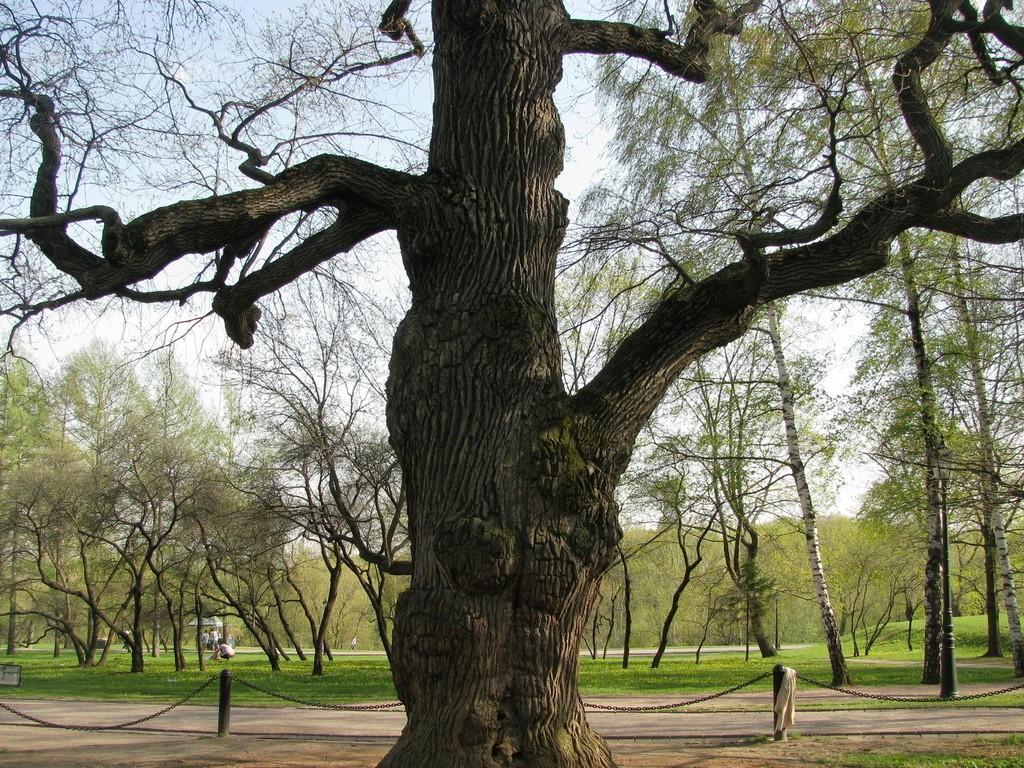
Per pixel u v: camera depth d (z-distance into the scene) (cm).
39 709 1620
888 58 723
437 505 605
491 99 670
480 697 565
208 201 611
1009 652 3198
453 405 616
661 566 4356
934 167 723
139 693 1997
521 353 624
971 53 843
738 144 954
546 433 599
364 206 700
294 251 698
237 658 4362
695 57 812
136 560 3559
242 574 3678
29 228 557
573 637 598
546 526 583
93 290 600
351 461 2275
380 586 2602
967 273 976
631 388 629
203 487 3000
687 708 1508
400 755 568
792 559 4062
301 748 1075
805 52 708
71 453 3145
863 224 697
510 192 663
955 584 4131
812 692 1812
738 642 6250
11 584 3316
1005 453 1115
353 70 903
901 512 2106
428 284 662
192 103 811
